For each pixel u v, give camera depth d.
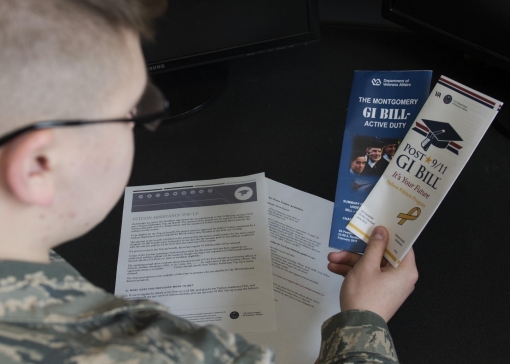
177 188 0.77
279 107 0.87
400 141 0.63
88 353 0.34
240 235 0.72
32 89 0.31
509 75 0.86
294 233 0.72
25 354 0.32
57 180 0.35
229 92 0.91
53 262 0.40
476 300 0.63
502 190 0.73
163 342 0.36
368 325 0.53
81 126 0.33
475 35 0.77
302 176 0.77
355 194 0.65
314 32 0.86
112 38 0.33
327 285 0.67
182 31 0.83
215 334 0.39
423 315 0.62
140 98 0.41
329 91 0.88
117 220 0.75
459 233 0.69
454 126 0.57
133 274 0.69
